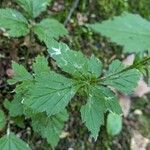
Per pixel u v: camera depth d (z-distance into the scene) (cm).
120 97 32
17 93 22
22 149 23
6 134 24
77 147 29
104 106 19
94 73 19
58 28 25
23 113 23
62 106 18
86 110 18
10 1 31
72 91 18
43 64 22
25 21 25
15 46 29
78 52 19
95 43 32
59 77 19
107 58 32
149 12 36
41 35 25
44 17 31
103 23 21
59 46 19
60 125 23
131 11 35
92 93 19
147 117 33
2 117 24
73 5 32
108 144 30
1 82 27
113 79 19
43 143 27
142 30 21
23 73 23
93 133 18
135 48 21
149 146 32
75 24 32
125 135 31
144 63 19
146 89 34
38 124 22
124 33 21
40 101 18
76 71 19
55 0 32
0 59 28
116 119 30
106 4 34
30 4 25
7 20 24
